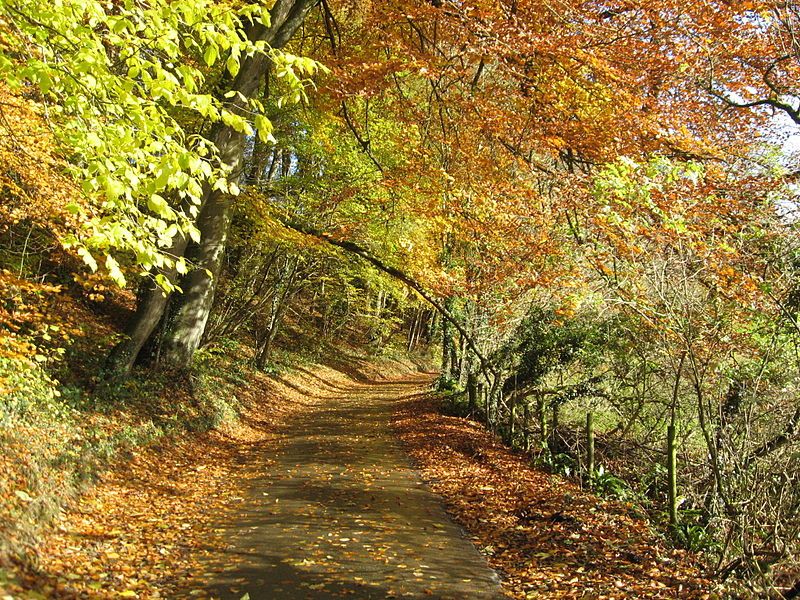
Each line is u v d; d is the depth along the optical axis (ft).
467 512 27.71
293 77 16.74
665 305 24.61
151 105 15.72
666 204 27.53
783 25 38.19
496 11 38.73
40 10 14.89
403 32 47.34
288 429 54.80
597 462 36.60
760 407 23.54
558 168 44.01
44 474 21.63
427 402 72.49
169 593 16.87
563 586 18.66
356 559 20.45
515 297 48.57
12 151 25.88
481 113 43.62
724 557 19.89
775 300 23.94
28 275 35.58
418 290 55.88
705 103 44.32
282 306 82.48
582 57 37.55
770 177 32.40
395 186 49.32
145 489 27.71
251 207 51.90
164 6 15.14
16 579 13.79
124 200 17.78
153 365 46.80
